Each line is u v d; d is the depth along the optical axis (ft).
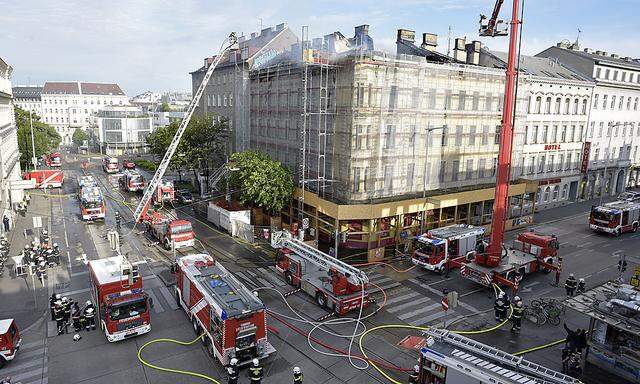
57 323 66.44
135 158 307.58
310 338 65.87
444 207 116.16
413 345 64.44
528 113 145.69
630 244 119.96
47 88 499.92
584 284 82.99
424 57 116.47
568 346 59.00
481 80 123.44
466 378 44.62
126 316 63.26
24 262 93.35
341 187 107.14
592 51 198.80
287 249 90.07
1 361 57.52
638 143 197.67
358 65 100.22
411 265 100.01
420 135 113.39
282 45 165.48
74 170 250.16
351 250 106.52
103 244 111.55
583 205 167.73
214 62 119.96
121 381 54.85
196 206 154.71
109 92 524.11
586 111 165.89
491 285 82.89
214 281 64.39
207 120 169.68
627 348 55.01
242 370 57.21
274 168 114.01
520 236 97.96
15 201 153.17
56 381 54.65
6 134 151.43
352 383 55.26
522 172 149.89
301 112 122.31
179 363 58.90
